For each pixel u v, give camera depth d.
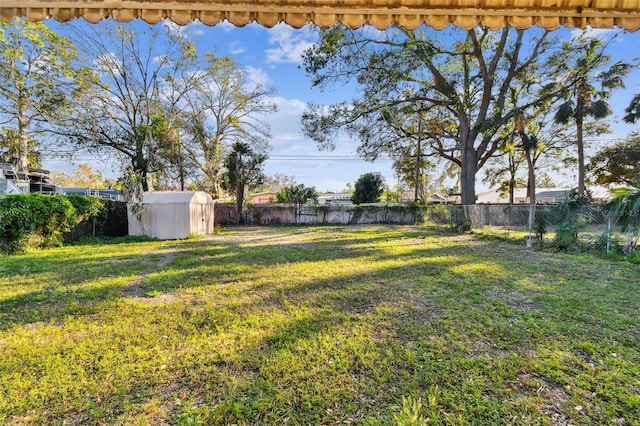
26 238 8.23
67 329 3.19
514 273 5.38
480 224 12.08
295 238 11.42
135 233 12.05
